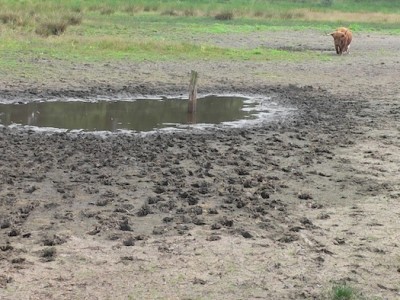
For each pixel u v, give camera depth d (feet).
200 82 64.34
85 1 141.38
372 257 22.82
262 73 71.67
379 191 30.86
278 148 39.22
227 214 26.66
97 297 19.07
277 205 28.17
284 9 161.99
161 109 51.29
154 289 19.74
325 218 26.68
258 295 19.53
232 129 44.60
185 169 33.37
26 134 40.91
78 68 67.05
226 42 99.50
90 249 22.61
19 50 74.43
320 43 105.50
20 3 116.47
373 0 210.38
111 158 35.19
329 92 62.03
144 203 27.58
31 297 18.93
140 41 87.97
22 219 25.23
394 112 52.44
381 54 93.56
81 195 28.48
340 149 39.45
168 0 163.94
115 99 54.49
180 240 23.67
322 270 21.58
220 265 21.66
